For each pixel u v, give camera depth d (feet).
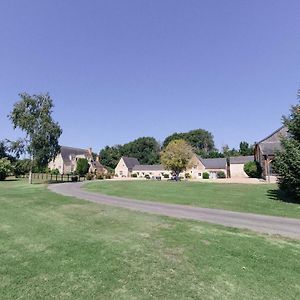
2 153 203.82
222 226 38.06
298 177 61.16
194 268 23.25
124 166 329.11
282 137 69.36
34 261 24.48
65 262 24.26
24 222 40.16
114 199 66.95
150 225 38.11
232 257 25.76
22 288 19.61
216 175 249.96
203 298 18.53
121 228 36.40
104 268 23.03
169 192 82.99
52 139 149.48
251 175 182.19
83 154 319.88
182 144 183.52
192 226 37.68
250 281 21.01
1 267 23.20
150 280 21.01
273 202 61.05
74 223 39.45
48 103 150.30
